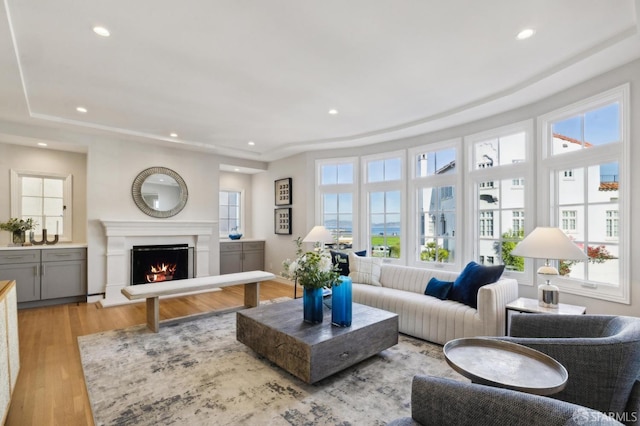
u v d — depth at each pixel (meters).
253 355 2.89
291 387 2.35
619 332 1.54
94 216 4.77
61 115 4.05
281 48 2.52
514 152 3.79
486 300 2.84
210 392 2.27
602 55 2.54
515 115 3.69
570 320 1.85
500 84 3.18
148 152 5.31
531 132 3.54
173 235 5.40
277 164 6.62
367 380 2.46
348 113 4.02
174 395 2.23
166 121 4.32
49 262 4.48
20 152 4.71
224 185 6.99
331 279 2.65
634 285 2.63
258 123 4.43
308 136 5.11
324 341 2.32
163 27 2.23
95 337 3.32
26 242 4.69
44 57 2.62
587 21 2.19
